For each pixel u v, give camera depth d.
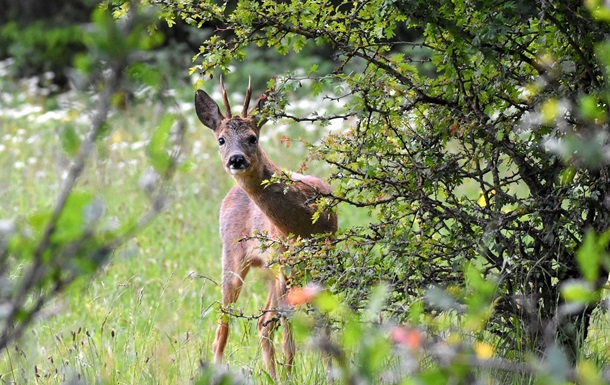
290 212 12.88
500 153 10.05
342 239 10.05
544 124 9.23
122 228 4.78
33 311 4.79
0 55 35.25
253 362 11.08
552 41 9.77
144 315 12.88
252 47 34.88
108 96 4.62
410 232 9.77
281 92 9.93
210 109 14.04
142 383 10.20
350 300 9.41
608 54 6.45
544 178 9.92
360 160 9.90
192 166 5.34
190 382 9.59
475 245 9.80
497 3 9.40
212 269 16.08
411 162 9.98
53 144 23.72
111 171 20.70
